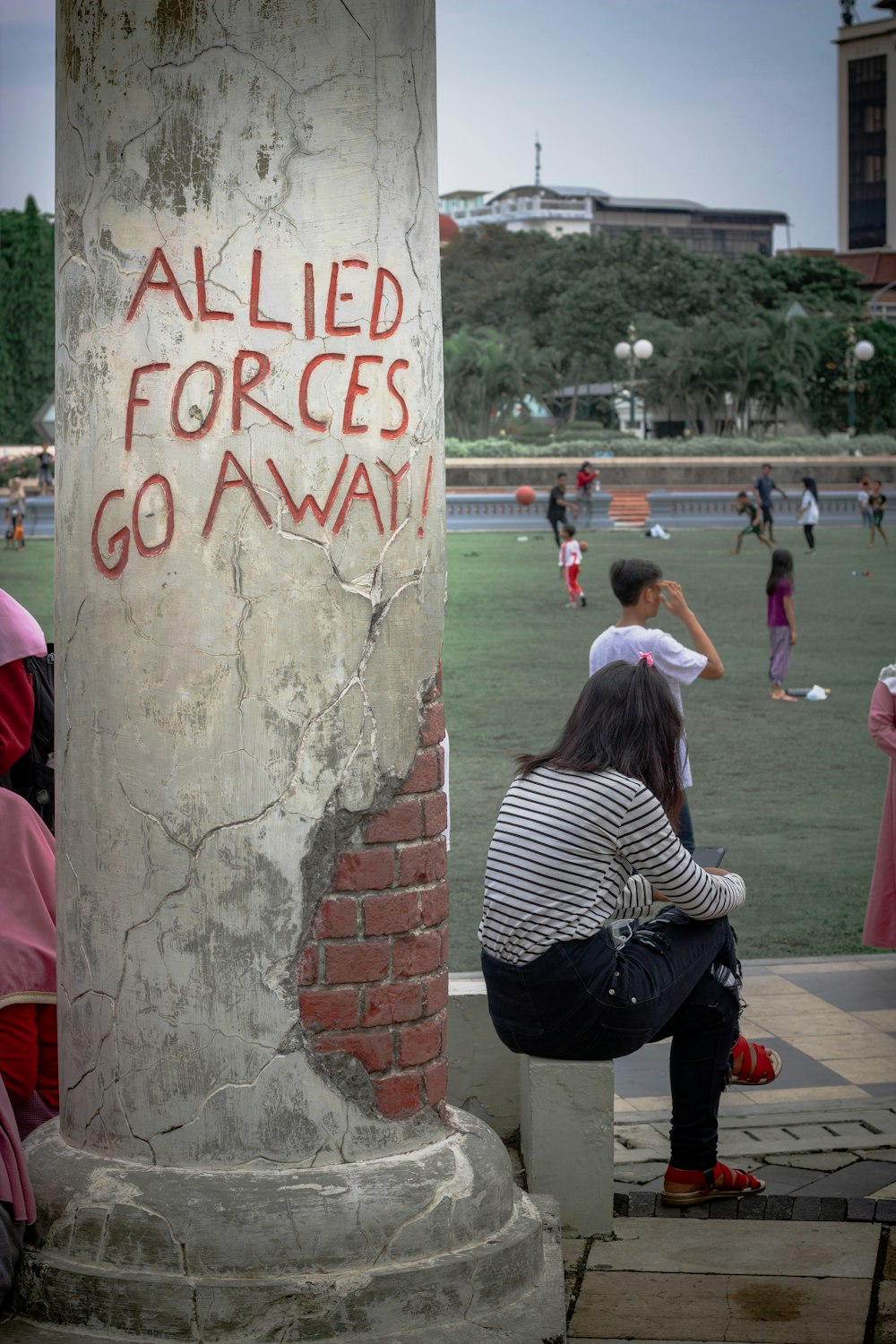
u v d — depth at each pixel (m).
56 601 3.36
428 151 3.32
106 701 3.18
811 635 18.53
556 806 3.86
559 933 3.80
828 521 43.56
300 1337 2.99
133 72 3.12
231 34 3.08
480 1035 4.48
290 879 3.14
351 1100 3.21
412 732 3.27
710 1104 4.04
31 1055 3.65
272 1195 3.08
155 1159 3.17
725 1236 3.87
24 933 3.69
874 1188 4.14
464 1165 3.28
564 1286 3.37
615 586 6.34
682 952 3.96
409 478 3.25
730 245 147.88
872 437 59.75
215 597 3.10
